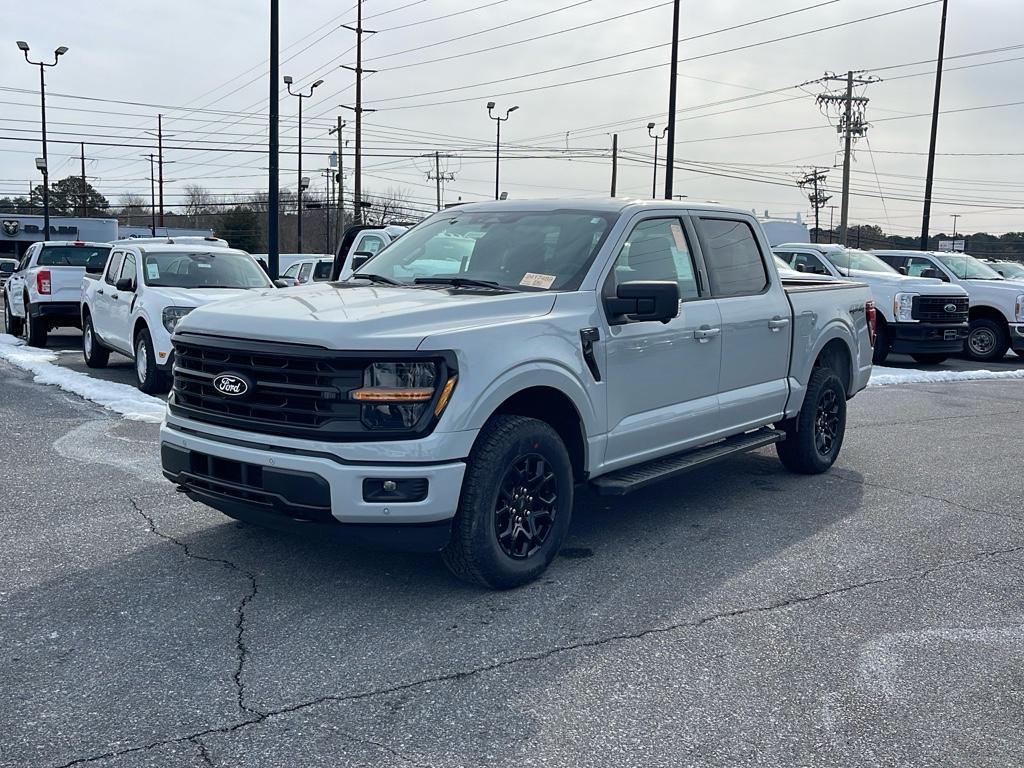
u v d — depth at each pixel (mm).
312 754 3236
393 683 3787
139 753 3217
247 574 4980
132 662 3924
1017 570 5406
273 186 17625
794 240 26047
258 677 3811
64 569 5008
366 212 55906
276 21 17266
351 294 5145
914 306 16516
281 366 4434
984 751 3367
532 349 4758
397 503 4289
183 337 4895
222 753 3229
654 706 3646
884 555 5633
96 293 13078
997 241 79688
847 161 47562
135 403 9812
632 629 4391
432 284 5504
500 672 3908
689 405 6004
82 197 86062
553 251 5543
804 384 7305
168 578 4898
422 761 3211
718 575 5184
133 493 6500
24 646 4055
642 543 5734
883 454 8664
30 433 8414
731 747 3354
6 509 6082
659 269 5859
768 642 4289
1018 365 18156
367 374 4293
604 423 5281
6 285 19172
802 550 5684
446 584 4906
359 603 4617
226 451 4527
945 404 11938
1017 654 4227
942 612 4719
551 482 4973
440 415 4340
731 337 6320
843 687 3857
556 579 5047
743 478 7570
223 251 12453
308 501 4297
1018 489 7383
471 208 6355
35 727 3375
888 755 3322
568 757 3258
